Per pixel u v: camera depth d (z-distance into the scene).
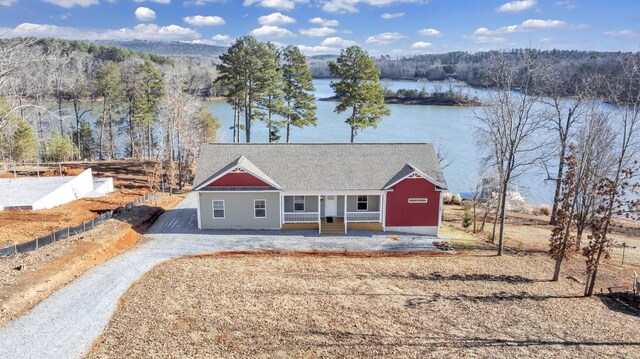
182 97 48.75
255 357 13.80
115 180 45.12
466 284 21.09
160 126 56.22
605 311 18.59
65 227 26.28
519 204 45.06
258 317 16.48
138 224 28.69
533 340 15.56
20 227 25.59
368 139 76.75
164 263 22.27
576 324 17.05
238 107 52.94
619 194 19.34
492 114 35.94
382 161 31.14
